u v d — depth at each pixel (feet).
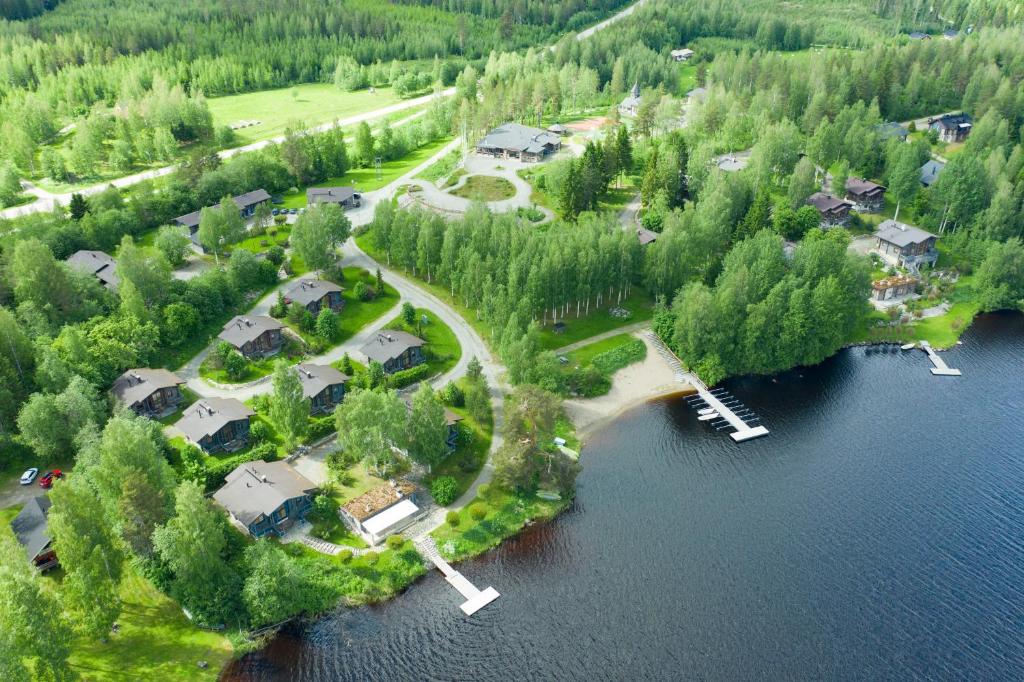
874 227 654.94
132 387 411.54
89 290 479.00
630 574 330.34
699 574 330.34
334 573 321.93
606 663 290.35
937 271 598.75
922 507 370.53
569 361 479.00
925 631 303.68
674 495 378.73
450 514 352.90
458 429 401.90
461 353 480.64
